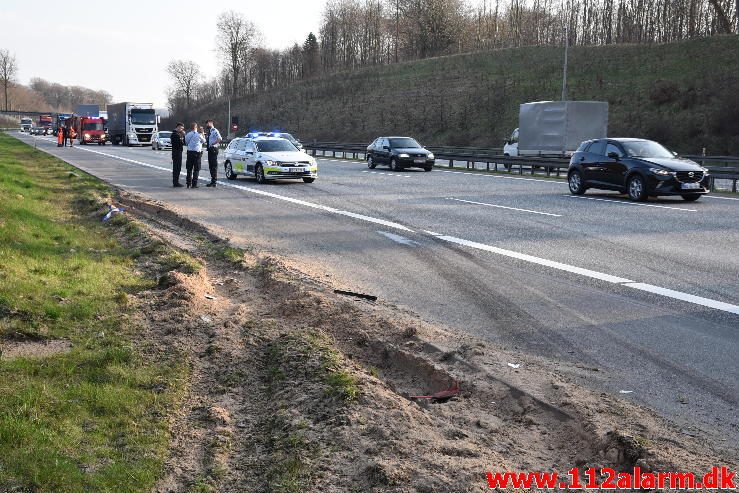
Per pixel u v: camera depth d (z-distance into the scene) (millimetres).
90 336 6328
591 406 4871
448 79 86375
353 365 5742
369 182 26172
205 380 5492
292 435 4391
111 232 12242
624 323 7363
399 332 6684
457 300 8297
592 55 73750
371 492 3684
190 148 22609
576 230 13852
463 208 17594
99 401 4801
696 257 11008
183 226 13805
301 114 97250
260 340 6383
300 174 24938
